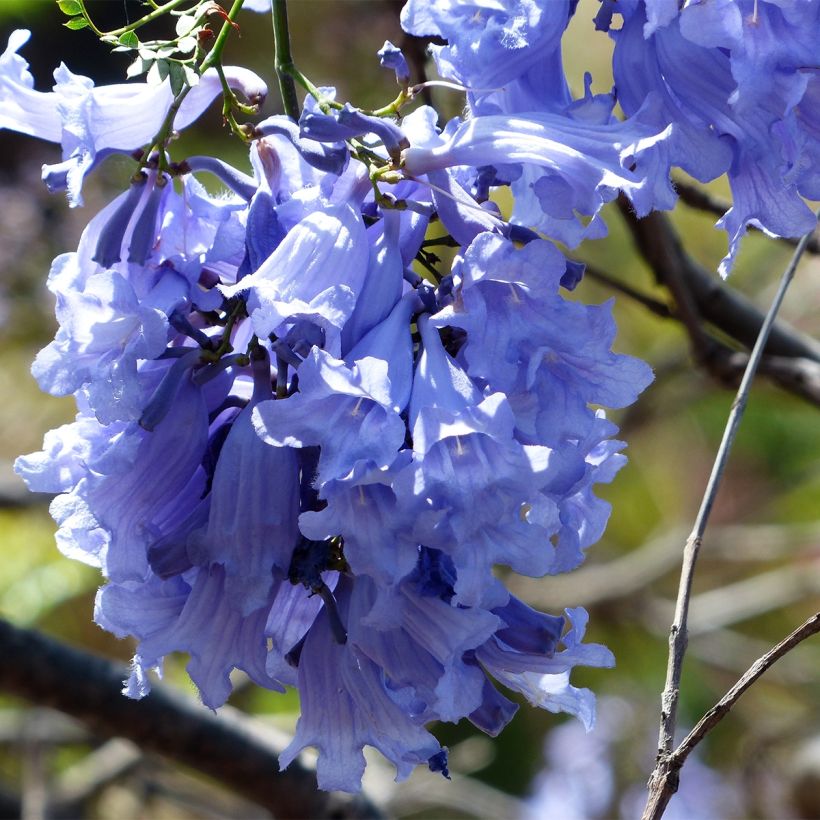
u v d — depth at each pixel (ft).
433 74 2.61
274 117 1.93
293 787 2.87
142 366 1.90
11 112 1.94
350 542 1.80
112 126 1.93
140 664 1.90
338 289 1.84
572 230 1.98
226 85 1.93
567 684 1.97
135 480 1.89
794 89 1.86
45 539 4.42
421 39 2.48
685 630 2.10
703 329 2.85
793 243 2.85
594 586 4.86
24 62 1.94
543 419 1.84
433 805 4.72
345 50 4.36
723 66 1.89
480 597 1.80
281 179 1.93
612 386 1.85
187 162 1.93
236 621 1.89
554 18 1.91
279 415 1.81
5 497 4.39
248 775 2.83
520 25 1.90
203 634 1.89
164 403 1.88
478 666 1.90
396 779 1.93
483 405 1.80
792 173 1.88
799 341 3.02
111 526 1.88
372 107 4.31
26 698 2.72
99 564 1.92
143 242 1.90
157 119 1.94
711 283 2.97
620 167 1.86
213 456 1.92
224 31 1.94
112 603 1.91
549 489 1.83
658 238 2.69
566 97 1.95
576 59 4.04
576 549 1.89
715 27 1.86
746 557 4.90
